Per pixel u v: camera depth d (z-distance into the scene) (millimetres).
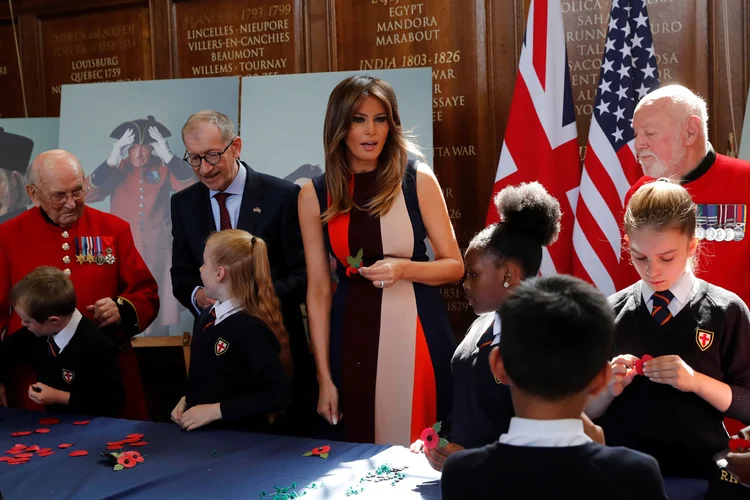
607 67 3580
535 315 1229
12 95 5332
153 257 4184
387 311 2672
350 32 4539
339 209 2721
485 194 4305
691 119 2654
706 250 2641
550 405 1224
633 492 1151
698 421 1839
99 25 5117
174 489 1832
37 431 2379
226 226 3246
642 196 1927
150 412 4828
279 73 4723
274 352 2459
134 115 4293
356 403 2672
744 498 1564
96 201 4273
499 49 4223
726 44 3797
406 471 1892
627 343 1953
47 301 2736
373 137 2648
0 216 4574
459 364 1868
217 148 3104
